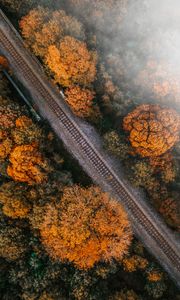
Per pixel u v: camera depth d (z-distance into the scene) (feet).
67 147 199.72
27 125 180.55
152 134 177.47
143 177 187.93
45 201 177.58
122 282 190.90
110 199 186.39
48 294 172.45
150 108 185.37
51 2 203.51
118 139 186.70
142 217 199.93
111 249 178.40
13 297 177.68
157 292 184.14
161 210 194.39
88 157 199.82
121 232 177.88
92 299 176.14
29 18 185.88
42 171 178.19
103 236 175.94
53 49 178.09
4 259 183.32
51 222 173.37
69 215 172.35
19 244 177.88
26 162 173.68
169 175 189.47
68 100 189.06
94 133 201.16
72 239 171.73
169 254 199.62
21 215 178.40
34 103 201.67
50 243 175.63
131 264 184.44
